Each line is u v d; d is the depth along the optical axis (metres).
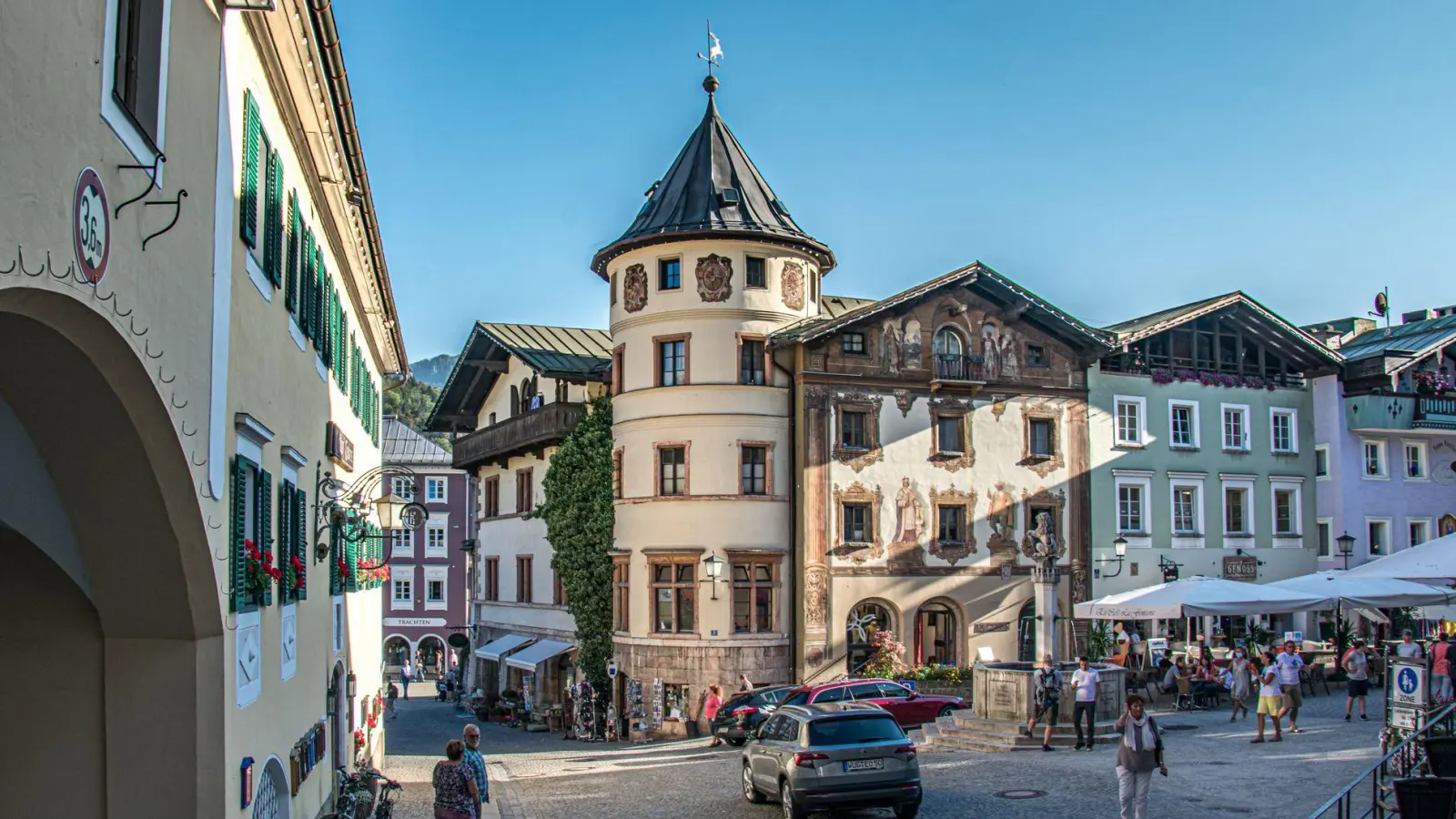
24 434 8.65
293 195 15.46
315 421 18.14
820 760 19.41
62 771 10.52
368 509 24.48
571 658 46.62
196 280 9.74
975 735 28.67
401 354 36.41
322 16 12.99
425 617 81.06
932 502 42.25
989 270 43.12
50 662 10.52
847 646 40.66
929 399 42.62
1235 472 48.31
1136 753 17.11
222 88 10.78
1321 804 19.16
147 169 8.16
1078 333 44.38
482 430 54.59
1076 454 44.78
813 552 40.38
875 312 41.47
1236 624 47.28
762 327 40.91
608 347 51.84
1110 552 45.31
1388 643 28.86
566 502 44.81
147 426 8.78
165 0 8.65
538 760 34.50
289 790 14.73
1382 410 49.72
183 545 9.79
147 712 10.58
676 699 39.72
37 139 6.29
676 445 40.47
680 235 40.59
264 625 13.05
